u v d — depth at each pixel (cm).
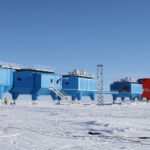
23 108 4691
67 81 7994
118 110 4425
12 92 6944
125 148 1159
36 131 1681
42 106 5662
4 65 6619
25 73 6850
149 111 4166
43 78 6869
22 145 1177
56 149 1099
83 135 1562
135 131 1720
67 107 5362
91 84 8694
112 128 1852
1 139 1338
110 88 10950
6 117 2717
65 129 1811
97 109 4712
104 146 1198
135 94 10925
